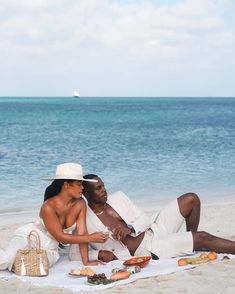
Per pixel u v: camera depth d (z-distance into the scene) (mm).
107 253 6520
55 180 6320
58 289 5391
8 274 6055
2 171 17672
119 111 92000
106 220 6562
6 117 65938
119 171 17719
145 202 12516
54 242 6328
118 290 5387
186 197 6738
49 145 28281
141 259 6141
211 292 5250
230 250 6484
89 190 6516
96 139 33000
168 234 6633
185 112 88875
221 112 89438
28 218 10703
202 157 22609
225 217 10664
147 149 26375
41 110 94188
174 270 5953
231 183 15484
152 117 69250
